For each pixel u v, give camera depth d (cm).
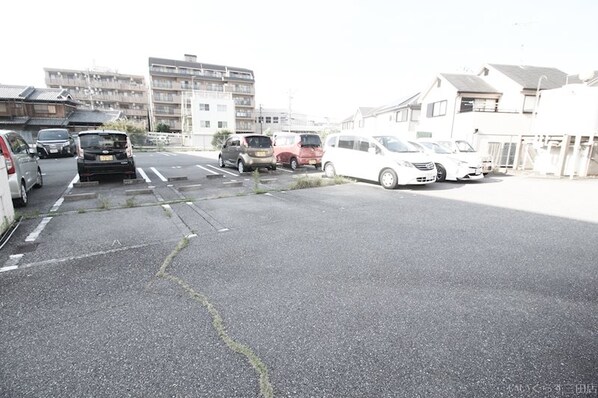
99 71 4212
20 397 158
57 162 1391
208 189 762
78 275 294
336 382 169
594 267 317
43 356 188
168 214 514
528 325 220
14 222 454
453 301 252
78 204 589
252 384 167
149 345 198
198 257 340
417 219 501
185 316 230
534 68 2020
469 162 921
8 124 2683
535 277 295
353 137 913
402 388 165
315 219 499
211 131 3759
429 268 314
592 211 558
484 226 462
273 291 267
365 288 273
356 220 494
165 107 4225
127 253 350
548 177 1067
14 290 266
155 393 161
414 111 2594
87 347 196
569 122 1071
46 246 368
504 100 1872
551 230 443
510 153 1349
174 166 1258
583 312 237
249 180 907
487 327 218
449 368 179
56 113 2891
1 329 213
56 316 229
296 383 168
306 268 313
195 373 175
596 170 1088
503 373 176
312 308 241
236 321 224
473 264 324
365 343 200
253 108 4653
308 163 1179
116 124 2681
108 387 165
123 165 786
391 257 342
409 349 195
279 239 402
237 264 322
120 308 240
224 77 4456
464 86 1909
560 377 173
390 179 793
